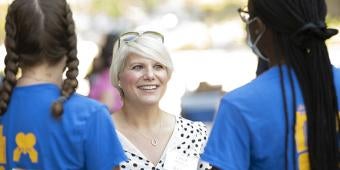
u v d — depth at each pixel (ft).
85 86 35.50
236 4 76.84
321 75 11.49
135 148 15.99
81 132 11.25
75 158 11.28
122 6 72.02
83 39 66.59
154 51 16.07
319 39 11.54
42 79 11.48
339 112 11.73
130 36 16.34
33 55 11.34
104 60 28.53
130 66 16.17
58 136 11.24
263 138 11.40
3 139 11.62
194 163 16.01
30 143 11.34
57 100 11.22
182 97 40.86
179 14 79.71
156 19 77.51
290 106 11.40
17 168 11.48
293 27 11.47
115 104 27.71
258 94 11.48
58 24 11.34
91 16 71.26
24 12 11.28
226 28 76.02
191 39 73.82
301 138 11.43
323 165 11.35
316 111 11.41
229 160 11.35
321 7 11.76
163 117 16.57
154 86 16.21
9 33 11.43
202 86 43.80
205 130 16.65
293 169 11.39
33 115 11.35
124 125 16.39
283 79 11.53
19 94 11.48
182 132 16.42
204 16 78.18
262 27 11.78
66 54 11.53
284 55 11.56
